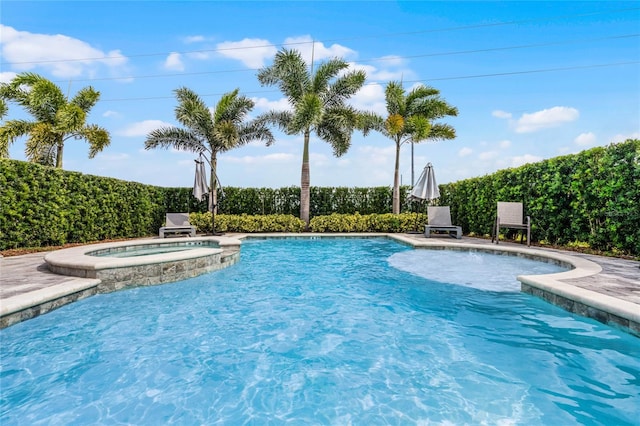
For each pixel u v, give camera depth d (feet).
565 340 11.80
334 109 53.36
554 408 8.10
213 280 20.90
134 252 27.14
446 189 50.19
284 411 8.19
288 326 13.51
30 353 11.07
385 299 16.89
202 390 9.10
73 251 22.91
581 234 27.89
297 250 34.50
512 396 8.63
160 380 9.57
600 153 25.67
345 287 19.22
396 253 31.68
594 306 12.16
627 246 24.03
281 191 56.85
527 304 15.66
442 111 55.77
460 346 11.55
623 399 8.43
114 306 15.70
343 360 10.69
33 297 13.12
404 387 9.14
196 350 11.40
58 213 30.50
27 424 7.64
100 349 11.41
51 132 46.96
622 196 23.75
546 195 30.78
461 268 24.13
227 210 55.67
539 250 26.58
